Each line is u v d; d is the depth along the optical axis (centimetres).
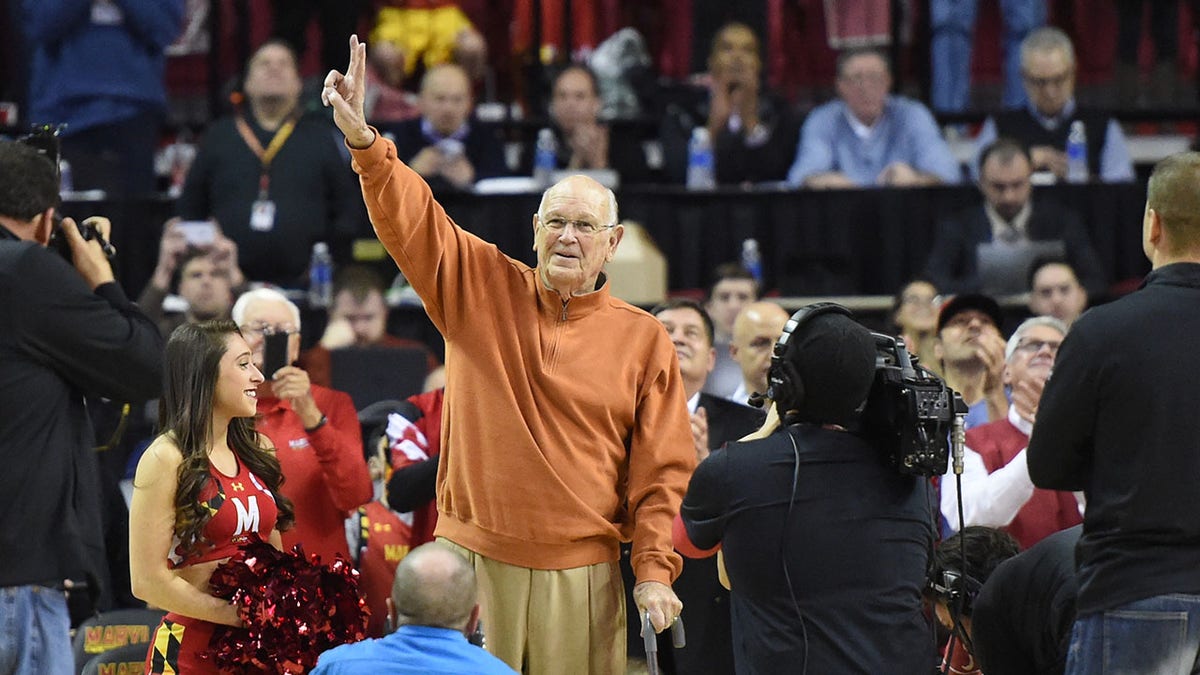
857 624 913
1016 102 2695
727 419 1422
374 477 1462
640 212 2167
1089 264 2105
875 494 930
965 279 2080
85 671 1138
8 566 1081
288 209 2111
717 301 1866
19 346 1094
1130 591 909
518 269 1040
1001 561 1048
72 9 2306
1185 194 934
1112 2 2870
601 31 2881
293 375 1302
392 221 996
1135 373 913
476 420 1010
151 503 1039
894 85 2636
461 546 1017
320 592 1044
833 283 2105
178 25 2386
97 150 2339
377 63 2603
